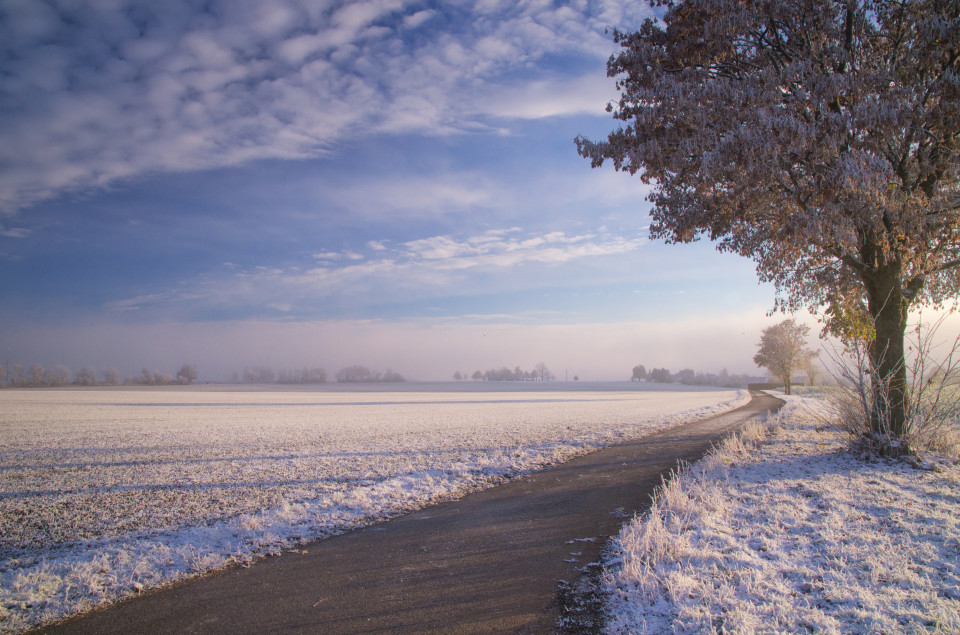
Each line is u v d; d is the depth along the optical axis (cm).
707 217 1206
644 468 1188
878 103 889
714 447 1475
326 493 995
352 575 580
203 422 2853
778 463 1089
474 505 898
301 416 3369
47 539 734
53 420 2981
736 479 957
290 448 1683
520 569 582
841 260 1197
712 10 973
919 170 1048
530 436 1923
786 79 924
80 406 4541
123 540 717
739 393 7188
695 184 1170
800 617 422
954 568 508
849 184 868
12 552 681
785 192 1083
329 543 699
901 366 1102
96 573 592
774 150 888
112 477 1212
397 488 1038
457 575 571
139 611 496
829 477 920
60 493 1048
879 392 1093
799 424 1916
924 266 1118
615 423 2475
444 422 2706
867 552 559
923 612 423
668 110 1005
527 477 1148
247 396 7356
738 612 432
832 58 979
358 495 956
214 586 556
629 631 425
